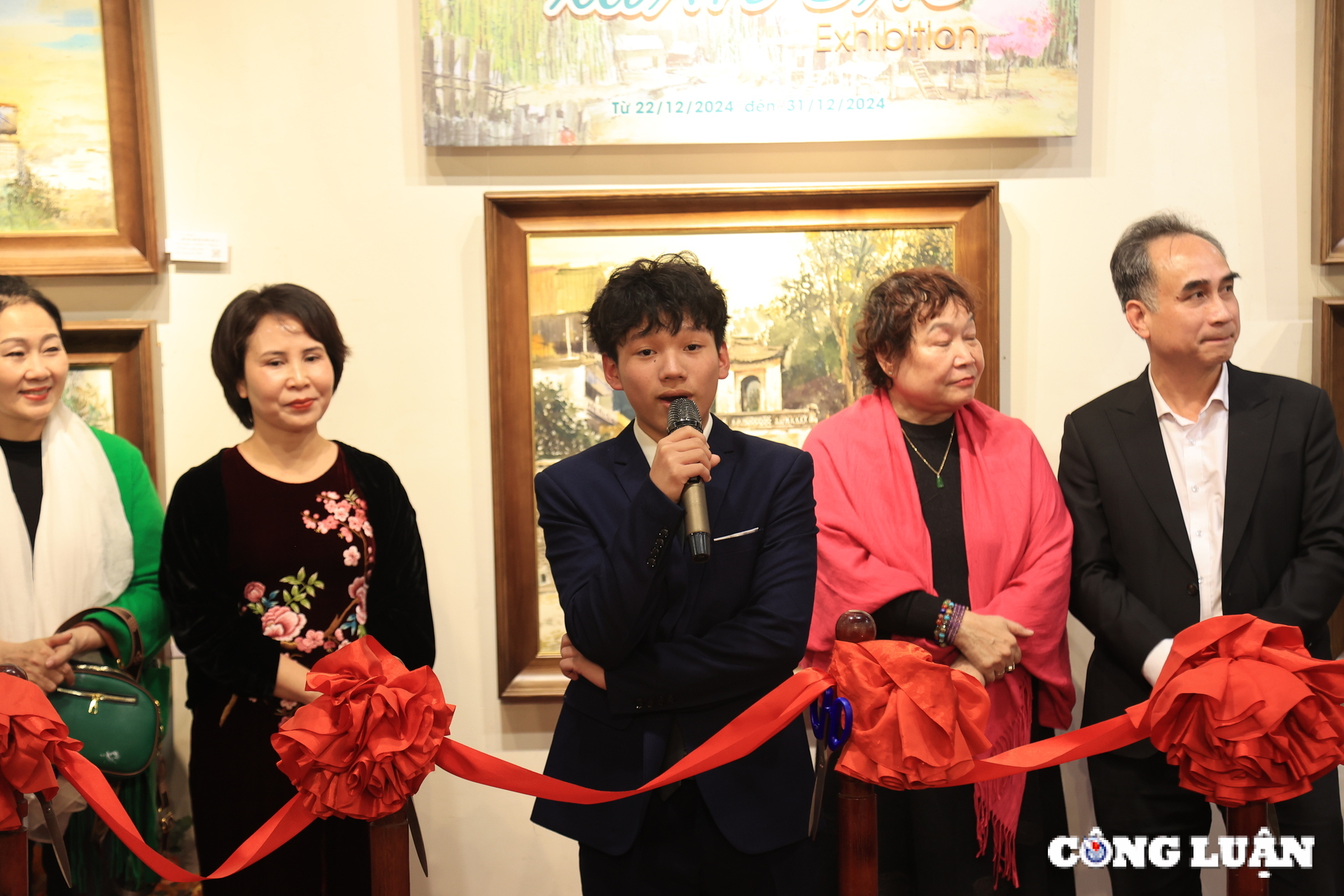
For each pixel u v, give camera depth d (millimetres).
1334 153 2539
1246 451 2111
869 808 1452
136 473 2336
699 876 1559
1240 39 2588
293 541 2004
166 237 2596
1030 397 2637
